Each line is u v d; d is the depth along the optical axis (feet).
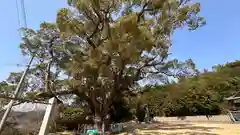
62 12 66.69
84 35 71.20
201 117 93.66
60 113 87.45
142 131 65.41
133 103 104.99
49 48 78.79
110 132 70.38
